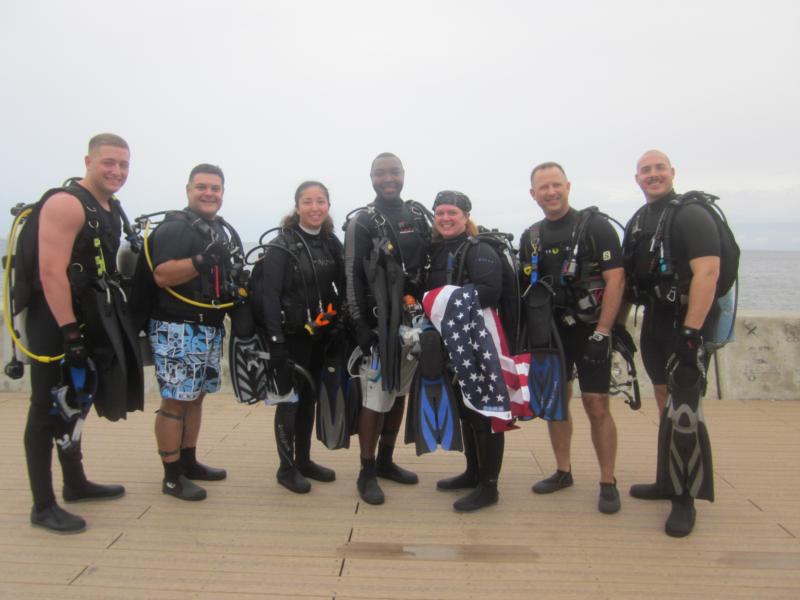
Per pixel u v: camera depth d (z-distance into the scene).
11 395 5.84
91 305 3.14
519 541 3.12
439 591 2.65
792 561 2.90
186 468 3.91
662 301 3.43
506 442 4.67
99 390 3.25
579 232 3.50
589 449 4.53
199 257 3.32
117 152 3.24
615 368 5.90
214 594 2.61
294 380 3.67
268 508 3.51
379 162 3.68
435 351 3.35
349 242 3.58
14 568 2.80
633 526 3.30
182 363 3.49
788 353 5.77
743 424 5.07
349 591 2.64
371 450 3.70
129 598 2.57
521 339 3.61
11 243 3.05
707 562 2.90
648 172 3.48
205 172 3.61
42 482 3.18
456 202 3.51
